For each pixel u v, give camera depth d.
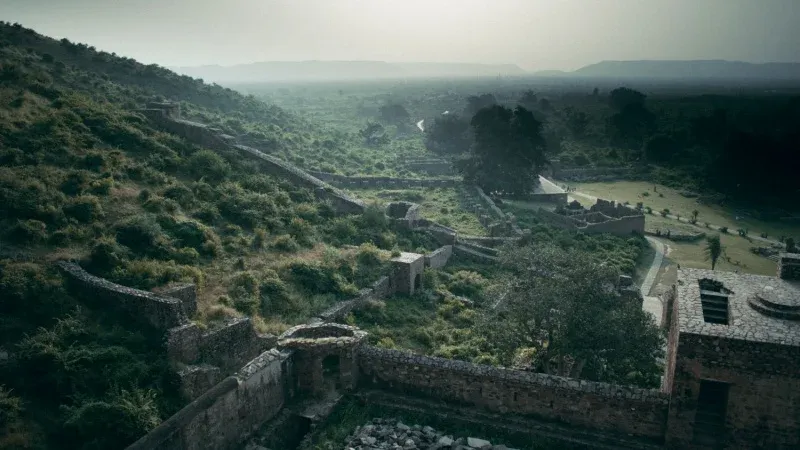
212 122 72.19
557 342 24.28
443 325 33.28
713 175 96.00
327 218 45.62
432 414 20.55
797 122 140.88
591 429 19.56
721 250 61.97
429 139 124.69
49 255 25.47
